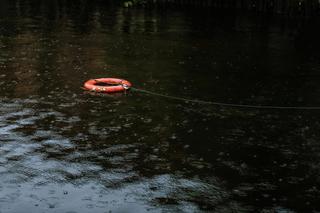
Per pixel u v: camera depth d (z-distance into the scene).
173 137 11.52
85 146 10.75
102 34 26.23
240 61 20.47
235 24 31.89
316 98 15.23
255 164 10.21
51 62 18.92
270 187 9.23
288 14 36.44
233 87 16.25
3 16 32.81
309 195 8.97
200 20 33.38
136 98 14.56
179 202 8.56
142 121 12.54
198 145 11.11
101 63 19.09
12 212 8.06
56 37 24.77
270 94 15.59
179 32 27.86
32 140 10.96
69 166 9.77
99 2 43.41
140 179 9.34
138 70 18.16
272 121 12.97
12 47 21.72
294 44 25.00
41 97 14.25
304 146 11.27
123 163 9.99
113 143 11.00
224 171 9.83
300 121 13.02
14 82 15.79
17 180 9.12
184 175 9.57
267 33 28.47
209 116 13.20
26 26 28.27
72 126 11.95
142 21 32.06
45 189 8.84
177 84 16.34
